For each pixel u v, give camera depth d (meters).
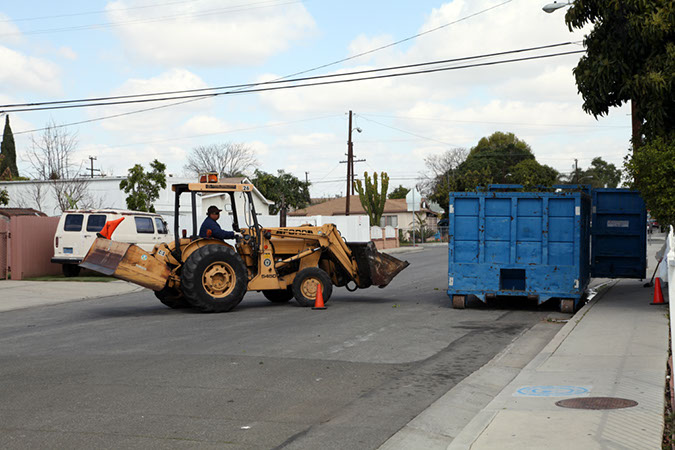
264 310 14.08
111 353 9.09
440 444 5.45
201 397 6.73
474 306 14.70
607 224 16.81
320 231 15.09
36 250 22.62
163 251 13.79
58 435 5.48
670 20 13.07
